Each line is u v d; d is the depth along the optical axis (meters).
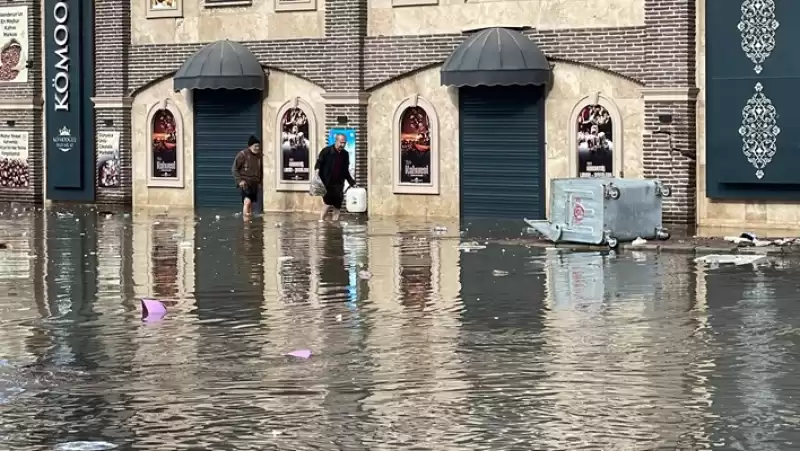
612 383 12.14
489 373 12.64
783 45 28.56
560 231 25.22
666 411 11.03
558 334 14.73
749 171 29.11
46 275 20.77
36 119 39.94
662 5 29.73
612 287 18.64
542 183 31.83
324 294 18.28
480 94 32.53
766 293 17.78
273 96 35.56
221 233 28.73
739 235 27.27
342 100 34.22
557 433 10.38
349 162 33.75
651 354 13.50
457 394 11.77
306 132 35.09
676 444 10.02
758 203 29.22
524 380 12.31
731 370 12.66
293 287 19.05
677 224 29.88
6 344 14.45
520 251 24.16
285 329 15.27
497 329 15.12
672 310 16.36
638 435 10.29
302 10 34.84
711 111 29.45
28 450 10.07
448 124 33.09
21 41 39.91
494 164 32.50
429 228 29.84
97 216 34.56
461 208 33.03
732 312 16.12
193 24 36.69
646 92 30.02
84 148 39.19
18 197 40.44
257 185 33.75
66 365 13.24
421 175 33.56
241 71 35.09
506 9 31.84
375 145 34.16
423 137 33.47
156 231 29.38
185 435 10.48
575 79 31.16
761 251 23.30
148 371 12.89
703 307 16.58
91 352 13.93
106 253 24.27
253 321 15.89
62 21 39.09
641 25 30.19
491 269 21.11
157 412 11.22
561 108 31.39
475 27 32.31
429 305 17.09
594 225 24.70
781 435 10.23
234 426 10.72
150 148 37.91
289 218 33.41
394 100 33.78
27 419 11.02
